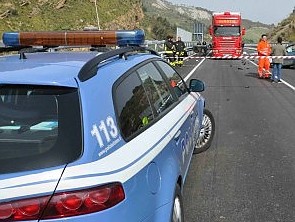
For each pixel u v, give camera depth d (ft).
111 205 7.86
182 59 82.79
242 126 29.40
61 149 7.89
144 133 10.30
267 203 16.14
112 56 10.77
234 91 48.55
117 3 245.04
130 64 11.64
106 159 8.18
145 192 9.06
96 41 14.53
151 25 336.08
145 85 12.09
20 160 7.75
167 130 11.78
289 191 17.28
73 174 7.61
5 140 8.21
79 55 11.57
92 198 7.63
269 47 66.23
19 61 10.37
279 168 20.12
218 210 15.56
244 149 23.36
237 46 117.80
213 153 22.53
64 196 7.45
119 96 9.86
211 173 19.42
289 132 27.53
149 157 9.64
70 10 203.62
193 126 16.58
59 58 10.87
